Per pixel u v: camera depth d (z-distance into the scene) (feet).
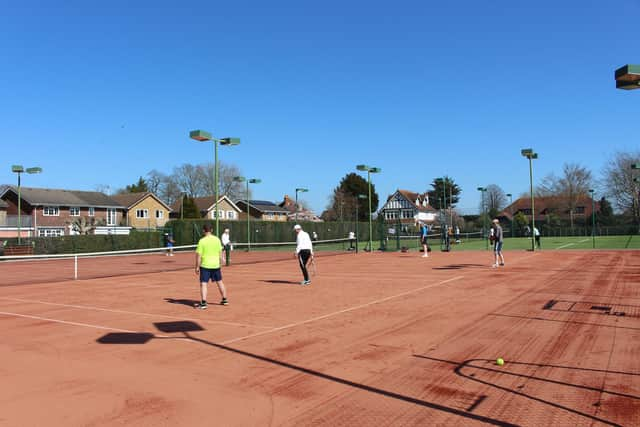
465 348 25.39
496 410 17.20
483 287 48.47
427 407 17.66
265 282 58.49
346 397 18.88
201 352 26.02
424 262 84.17
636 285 47.50
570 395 18.43
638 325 29.71
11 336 30.89
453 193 341.21
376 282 55.26
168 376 22.02
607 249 111.45
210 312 38.09
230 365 23.49
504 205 338.95
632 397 18.08
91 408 18.22
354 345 26.58
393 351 25.16
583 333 27.94
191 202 244.42
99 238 144.25
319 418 16.96
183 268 87.56
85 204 209.26
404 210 322.14
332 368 22.59
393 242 165.78
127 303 43.98
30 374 22.58
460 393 18.97
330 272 69.26
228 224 163.02
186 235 160.04
